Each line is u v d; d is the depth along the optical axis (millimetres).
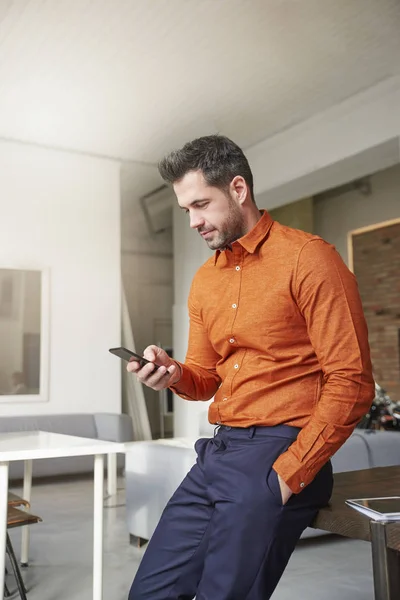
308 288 1345
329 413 1263
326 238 9234
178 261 8430
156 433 9891
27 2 4309
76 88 5582
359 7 4438
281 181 6746
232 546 1286
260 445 1353
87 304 7004
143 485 3430
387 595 1085
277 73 5395
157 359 1560
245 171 1474
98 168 7250
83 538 3660
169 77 5426
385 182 8367
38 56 5023
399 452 3783
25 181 6789
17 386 6473
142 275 9922
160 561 1479
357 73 5398
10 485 5715
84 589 2729
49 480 5988
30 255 6734
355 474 1721
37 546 3484
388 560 1099
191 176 1448
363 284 8648
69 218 7008
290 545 1321
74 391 6797
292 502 1295
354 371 1277
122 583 2820
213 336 1542
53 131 6523
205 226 1467
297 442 1282
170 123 6395
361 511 1229
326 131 6188
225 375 1505
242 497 1292
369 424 4586
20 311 6590
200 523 1441
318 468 1264
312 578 2850
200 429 5891
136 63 5164
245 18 4547
